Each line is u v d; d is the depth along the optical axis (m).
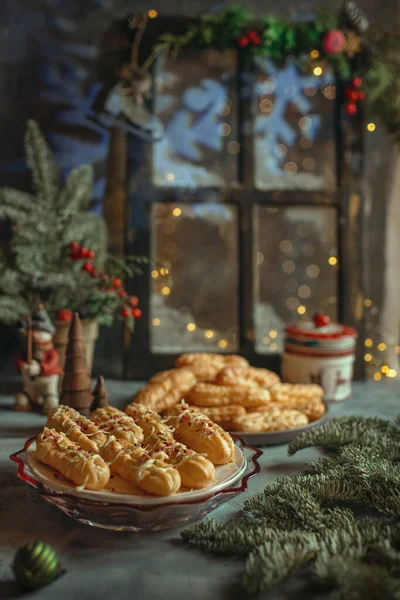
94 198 1.80
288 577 0.84
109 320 1.64
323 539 0.87
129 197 1.79
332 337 1.60
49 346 1.51
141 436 1.08
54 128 1.79
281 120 2.43
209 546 0.90
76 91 1.78
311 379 1.61
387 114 1.82
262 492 1.09
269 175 2.01
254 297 1.83
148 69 1.77
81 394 1.39
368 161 1.88
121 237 1.82
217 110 2.33
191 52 2.10
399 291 1.93
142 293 1.80
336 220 1.84
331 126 1.94
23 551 0.82
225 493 0.95
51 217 1.65
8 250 1.77
